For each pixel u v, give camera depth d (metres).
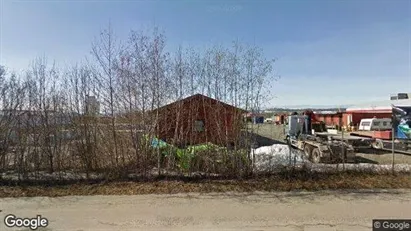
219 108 8.77
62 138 8.77
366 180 8.16
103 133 8.70
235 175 8.47
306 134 18.16
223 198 6.86
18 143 8.52
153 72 8.62
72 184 7.85
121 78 8.67
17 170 8.46
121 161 8.57
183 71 8.79
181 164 8.56
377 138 17.44
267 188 7.60
